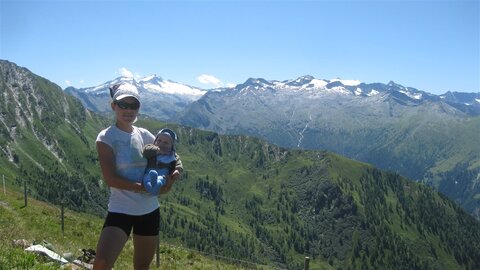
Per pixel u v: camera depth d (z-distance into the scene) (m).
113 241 2.27
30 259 3.65
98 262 2.22
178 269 8.08
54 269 3.71
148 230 2.41
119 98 2.34
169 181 2.44
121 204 2.33
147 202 2.39
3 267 3.31
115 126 2.41
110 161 2.32
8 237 6.28
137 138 2.44
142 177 2.37
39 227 10.48
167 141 2.47
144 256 2.48
